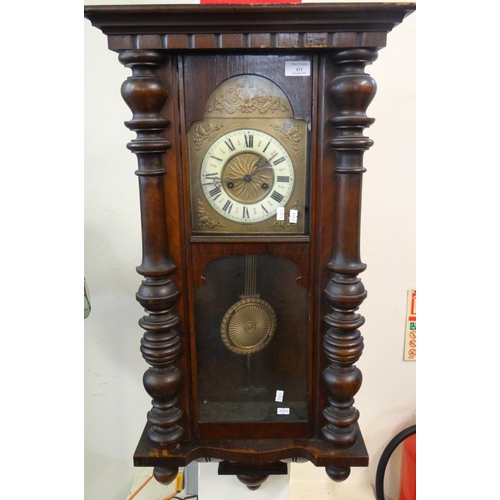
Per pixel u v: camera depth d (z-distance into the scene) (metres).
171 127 0.62
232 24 0.57
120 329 1.01
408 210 0.96
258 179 0.66
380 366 1.03
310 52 0.60
